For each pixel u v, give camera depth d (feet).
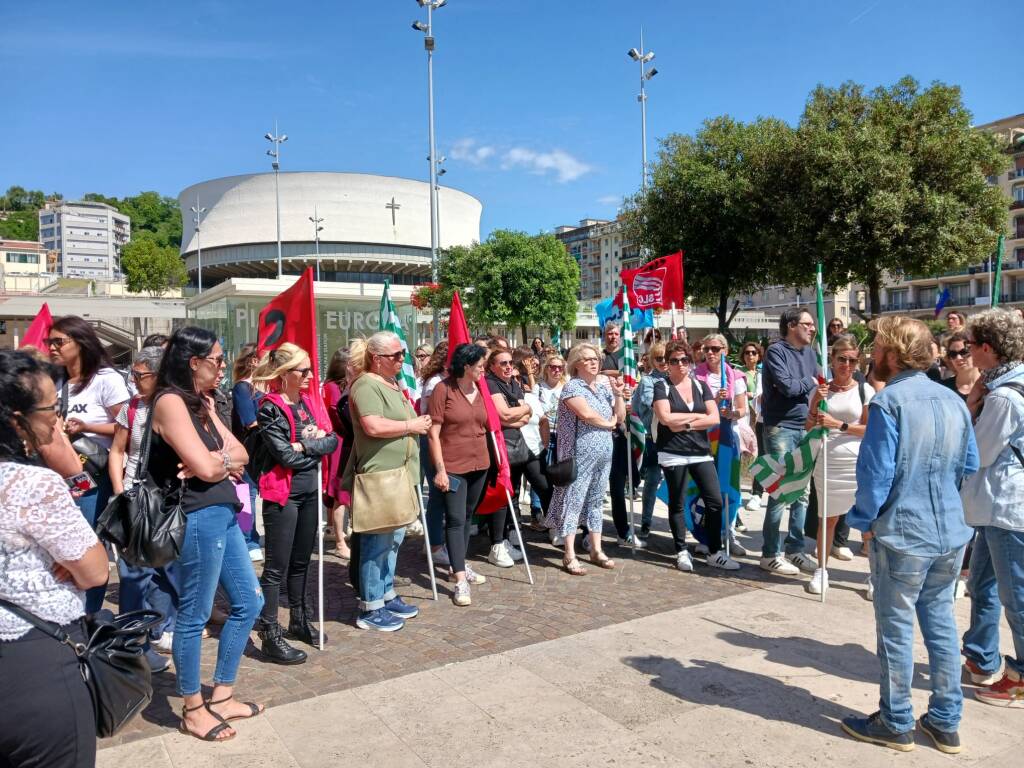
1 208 525.75
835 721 11.32
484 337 22.89
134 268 256.93
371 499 14.74
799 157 59.62
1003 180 181.37
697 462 19.76
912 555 9.97
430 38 81.46
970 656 12.51
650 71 91.71
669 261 32.32
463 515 17.28
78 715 6.58
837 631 15.06
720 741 10.71
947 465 10.09
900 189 55.98
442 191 271.28
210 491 10.59
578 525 19.71
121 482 13.17
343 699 12.14
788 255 60.39
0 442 6.52
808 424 17.60
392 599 16.29
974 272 183.21
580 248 428.97
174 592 13.73
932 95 59.16
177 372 10.21
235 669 11.37
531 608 16.63
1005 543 11.46
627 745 10.60
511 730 11.05
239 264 255.29
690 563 19.56
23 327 110.63
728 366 21.98
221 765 10.15
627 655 13.83
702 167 63.82
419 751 10.48
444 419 17.29
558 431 19.84
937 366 21.07
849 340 18.08
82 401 14.16
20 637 6.33
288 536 13.83
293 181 252.01
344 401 20.15
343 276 256.73
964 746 10.61
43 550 6.57
